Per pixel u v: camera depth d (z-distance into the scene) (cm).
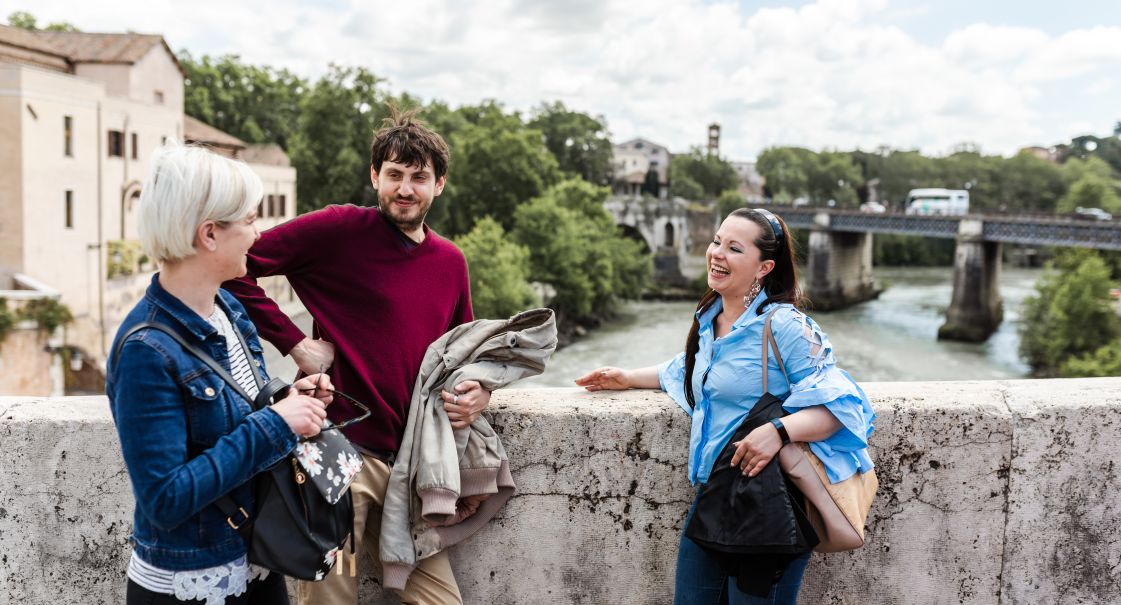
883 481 267
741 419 227
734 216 235
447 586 239
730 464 220
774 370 225
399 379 233
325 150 5341
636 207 8212
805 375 222
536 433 263
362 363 231
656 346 5041
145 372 162
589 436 264
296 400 178
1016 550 272
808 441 221
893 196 15600
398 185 230
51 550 254
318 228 231
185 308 171
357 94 5350
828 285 7450
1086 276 4197
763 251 230
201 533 173
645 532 270
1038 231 5288
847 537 219
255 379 191
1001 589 274
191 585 173
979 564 272
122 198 3412
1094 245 4881
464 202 6119
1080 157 17038
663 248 8325
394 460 235
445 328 249
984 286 5650
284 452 174
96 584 256
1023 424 266
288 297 4075
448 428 231
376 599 264
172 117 3822
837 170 15038
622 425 264
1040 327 4531
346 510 187
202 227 168
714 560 232
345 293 234
